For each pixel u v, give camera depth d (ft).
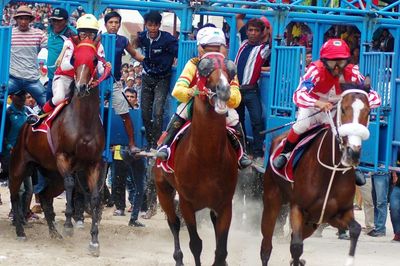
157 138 38.32
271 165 27.86
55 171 35.19
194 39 39.45
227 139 26.22
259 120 37.24
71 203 33.58
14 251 32.19
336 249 36.22
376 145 35.19
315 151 25.50
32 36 38.32
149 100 38.68
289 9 38.65
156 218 44.70
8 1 37.29
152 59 38.09
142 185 40.47
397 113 36.19
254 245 36.32
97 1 38.04
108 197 47.42
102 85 36.58
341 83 25.04
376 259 33.86
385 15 40.16
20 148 35.55
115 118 38.58
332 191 25.22
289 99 35.14
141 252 33.81
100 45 33.55
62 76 34.12
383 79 36.19
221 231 26.58
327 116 25.80
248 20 40.27
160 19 38.06
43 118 34.91
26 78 38.24
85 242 35.24
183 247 35.45
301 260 26.99
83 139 33.01
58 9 36.91
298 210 25.81
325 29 41.42
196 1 38.11
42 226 39.37
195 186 26.09
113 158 43.68
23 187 39.37
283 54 35.86
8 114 38.29
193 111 25.90
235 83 26.35
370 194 41.45
